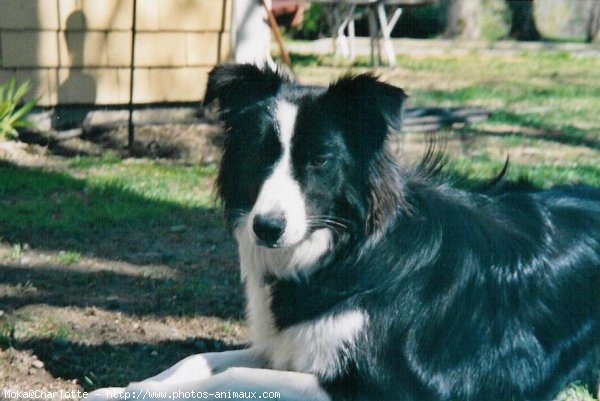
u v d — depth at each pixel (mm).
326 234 5184
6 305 7262
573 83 20281
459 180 6051
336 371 5090
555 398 5688
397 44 28859
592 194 6418
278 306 5375
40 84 12930
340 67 20953
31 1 12672
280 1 22844
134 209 9969
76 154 12430
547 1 35719
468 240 5418
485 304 5406
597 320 5910
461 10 32406
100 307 7324
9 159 11820
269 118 5133
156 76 13602
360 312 5102
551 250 5738
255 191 5191
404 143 12625
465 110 15250
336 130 5102
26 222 9461
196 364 5590
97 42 13148
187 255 8781
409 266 5207
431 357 5262
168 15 13477
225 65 5434
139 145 12773
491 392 5453
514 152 12867
